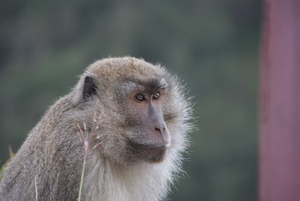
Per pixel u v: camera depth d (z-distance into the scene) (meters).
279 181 4.34
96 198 8.86
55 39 54.81
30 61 52.50
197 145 44.22
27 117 46.88
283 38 4.42
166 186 10.48
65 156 8.73
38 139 9.45
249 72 52.53
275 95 4.42
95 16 55.38
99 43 51.97
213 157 43.66
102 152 9.00
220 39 55.41
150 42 52.38
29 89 47.81
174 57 52.00
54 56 51.78
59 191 8.74
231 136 44.81
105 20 54.16
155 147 8.80
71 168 8.67
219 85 51.28
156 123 8.89
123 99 9.05
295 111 4.30
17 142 46.00
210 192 41.97
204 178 42.66
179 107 10.15
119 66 9.56
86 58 50.44
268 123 4.47
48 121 9.41
